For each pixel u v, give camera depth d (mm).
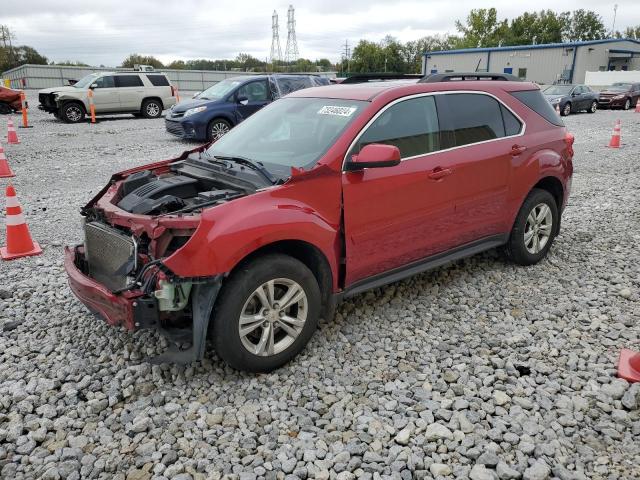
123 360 3785
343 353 3879
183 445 2965
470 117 4723
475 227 4801
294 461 2830
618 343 4008
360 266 4008
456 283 5074
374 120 4055
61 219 7270
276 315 3545
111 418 3178
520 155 5012
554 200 5492
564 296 4816
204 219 3203
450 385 3484
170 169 4531
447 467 2779
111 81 20781
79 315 4473
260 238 3340
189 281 3199
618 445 2967
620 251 5996
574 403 3295
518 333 4164
